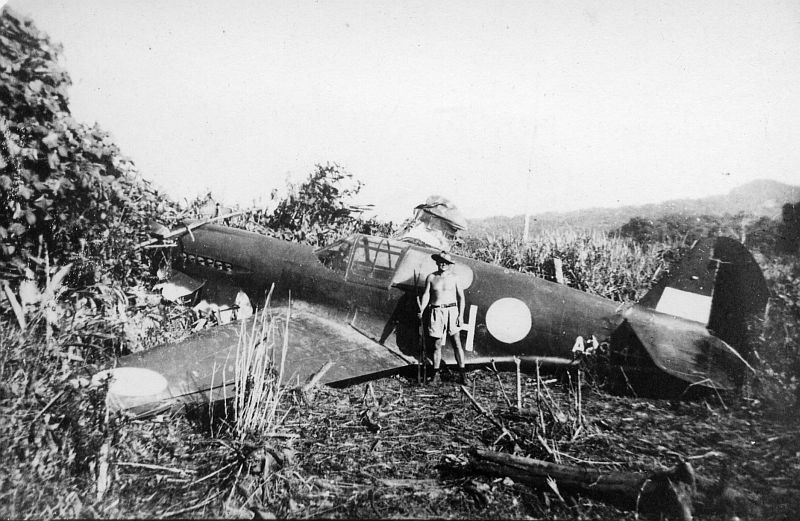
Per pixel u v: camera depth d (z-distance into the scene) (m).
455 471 3.00
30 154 3.74
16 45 3.71
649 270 6.75
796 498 2.67
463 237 8.99
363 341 4.95
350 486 2.83
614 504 2.69
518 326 4.65
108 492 2.70
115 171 4.52
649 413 3.81
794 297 4.43
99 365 3.60
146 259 5.87
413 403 4.07
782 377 3.92
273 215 8.57
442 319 4.58
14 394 2.90
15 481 2.59
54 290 3.97
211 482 2.85
